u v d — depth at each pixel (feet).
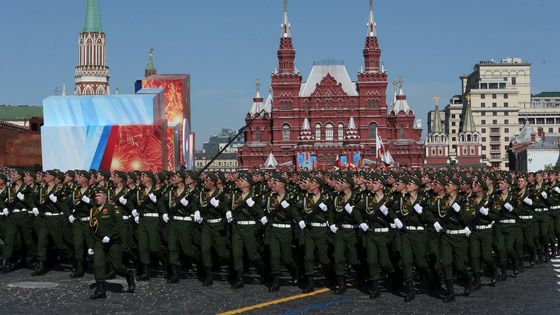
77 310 59.31
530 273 83.76
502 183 77.66
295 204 69.56
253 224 71.31
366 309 60.80
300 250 72.43
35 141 233.55
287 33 491.31
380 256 66.80
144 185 75.00
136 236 75.66
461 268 66.28
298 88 488.02
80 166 143.74
